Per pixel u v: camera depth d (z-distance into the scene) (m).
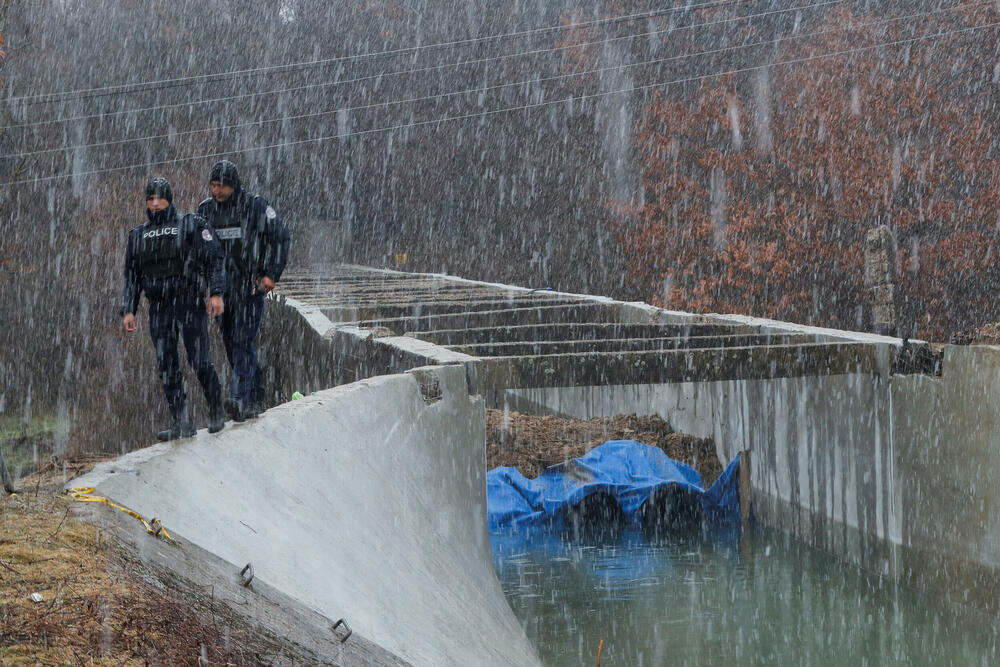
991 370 12.62
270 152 45.69
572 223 46.19
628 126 43.72
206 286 7.09
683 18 43.16
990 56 36.97
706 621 12.84
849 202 35.41
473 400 12.66
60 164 39.06
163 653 3.77
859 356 14.58
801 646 11.95
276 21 46.22
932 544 13.76
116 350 33.03
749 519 17.83
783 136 37.25
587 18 45.88
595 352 14.43
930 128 36.09
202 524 5.56
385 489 9.00
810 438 16.72
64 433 26.72
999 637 12.13
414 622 6.97
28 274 35.78
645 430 21.41
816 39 38.56
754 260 35.22
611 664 11.18
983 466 12.71
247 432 7.32
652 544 16.98
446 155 47.91
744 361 13.91
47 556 4.19
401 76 47.09
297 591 5.57
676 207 38.72
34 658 3.40
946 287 34.84
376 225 48.22
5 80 35.59
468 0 47.62
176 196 42.25
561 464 19.20
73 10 41.19
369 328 16.55
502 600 11.96
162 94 42.91
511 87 46.88
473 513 12.51
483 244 47.72
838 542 15.98
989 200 34.81
